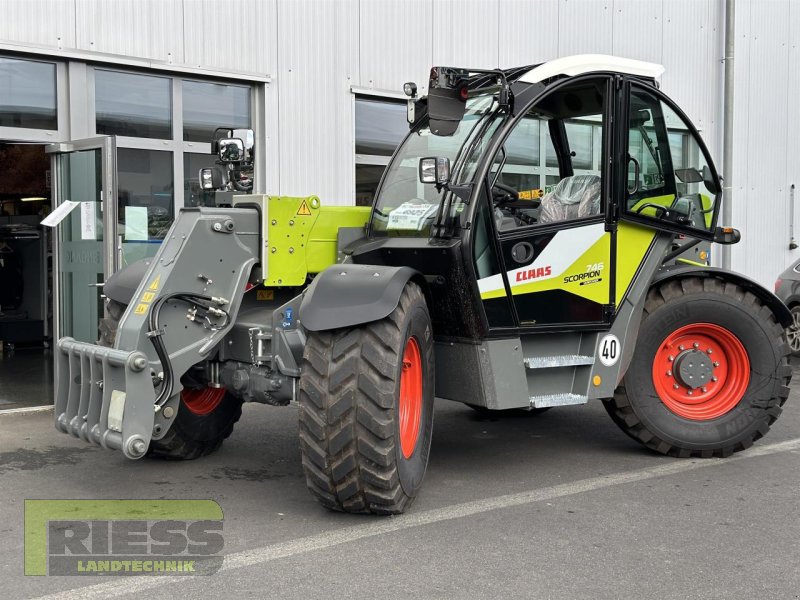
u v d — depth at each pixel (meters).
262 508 4.34
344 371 3.95
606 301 4.96
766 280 12.82
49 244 10.21
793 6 12.84
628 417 5.29
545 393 4.88
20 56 7.07
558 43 10.48
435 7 9.47
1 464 5.16
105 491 4.62
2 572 3.49
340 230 4.94
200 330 4.43
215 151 5.09
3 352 9.71
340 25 8.81
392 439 3.98
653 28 11.34
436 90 4.22
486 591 3.32
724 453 5.43
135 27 7.54
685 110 11.79
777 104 12.77
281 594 3.28
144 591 3.31
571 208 5.00
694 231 5.33
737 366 5.49
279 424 6.30
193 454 5.26
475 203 4.45
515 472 5.07
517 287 4.66
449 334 4.69
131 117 7.72
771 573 3.52
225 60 8.09
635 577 3.46
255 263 4.64
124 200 7.72
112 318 4.99
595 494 4.61
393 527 4.05
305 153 8.69
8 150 9.30
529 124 5.10
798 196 13.02
